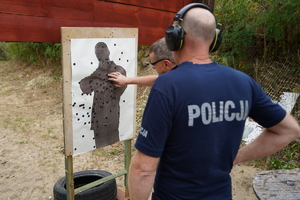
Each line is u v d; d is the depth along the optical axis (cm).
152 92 120
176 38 125
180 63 129
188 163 123
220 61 570
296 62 536
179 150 122
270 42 571
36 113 600
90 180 280
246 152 146
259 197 198
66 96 205
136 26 260
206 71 123
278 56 560
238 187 331
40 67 930
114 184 262
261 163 375
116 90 236
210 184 127
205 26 122
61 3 205
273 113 133
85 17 220
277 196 197
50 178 358
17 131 503
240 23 527
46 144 455
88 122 223
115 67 231
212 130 121
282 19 499
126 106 249
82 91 213
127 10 248
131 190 128
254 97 132
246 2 541
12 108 630
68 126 211
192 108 117
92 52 212
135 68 248
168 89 117
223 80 123
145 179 122
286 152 385
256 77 535
